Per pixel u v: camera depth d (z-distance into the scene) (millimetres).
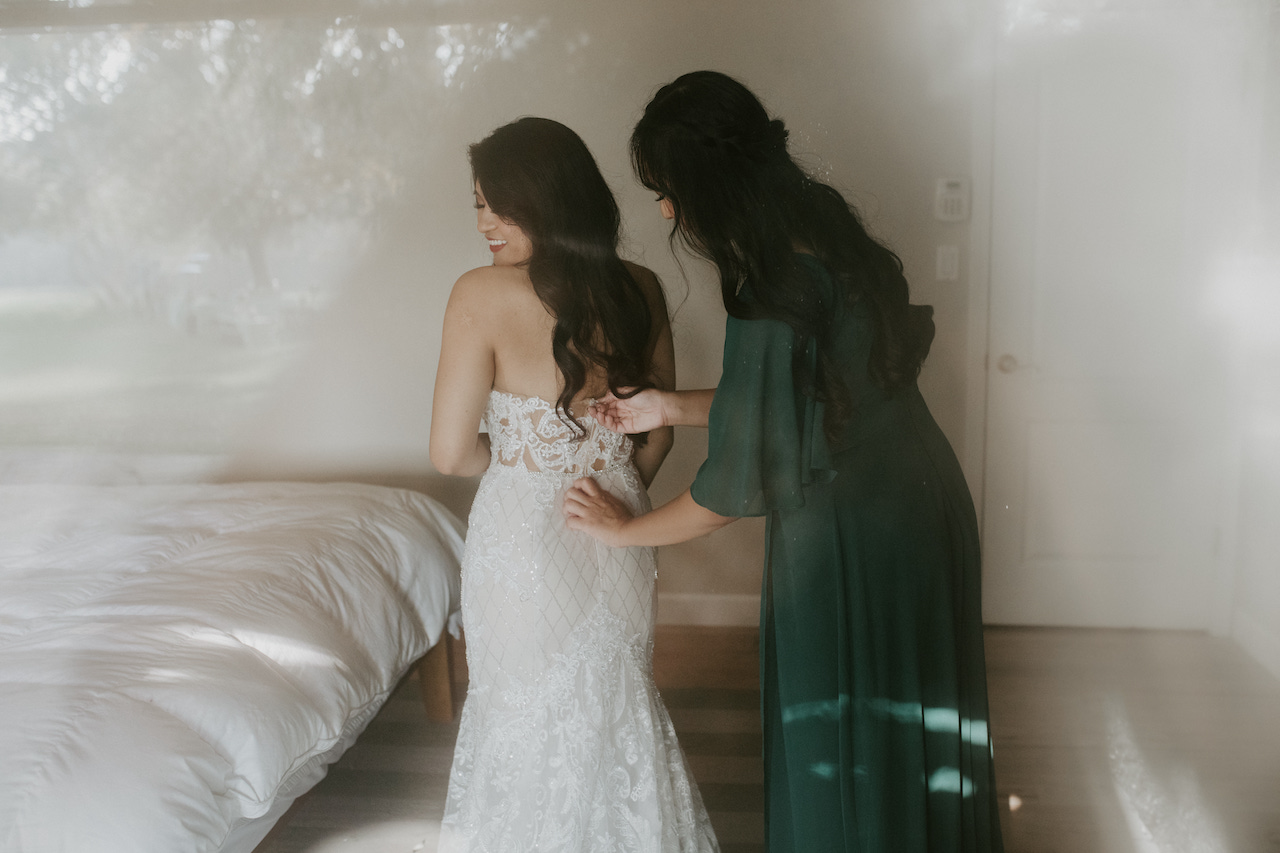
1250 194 2326
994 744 1939
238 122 2578
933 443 1123
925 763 1101
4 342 2646
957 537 1117
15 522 1774
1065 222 2430
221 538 1659
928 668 1095
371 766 1873
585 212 1195
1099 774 1844
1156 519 2520
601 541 1206
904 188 2447
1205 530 2496
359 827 1657
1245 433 2408
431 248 2588
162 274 2643
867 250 1034
